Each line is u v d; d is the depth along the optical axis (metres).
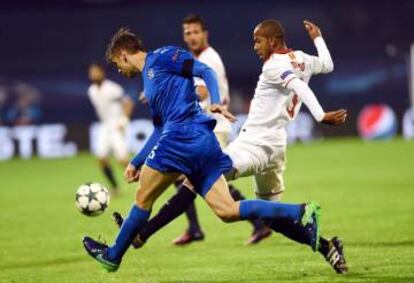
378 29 122.19
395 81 119.19
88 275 31.06
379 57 120.56
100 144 62.47
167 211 29.55
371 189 58.41
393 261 30.80
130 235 26.97
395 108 109.00
